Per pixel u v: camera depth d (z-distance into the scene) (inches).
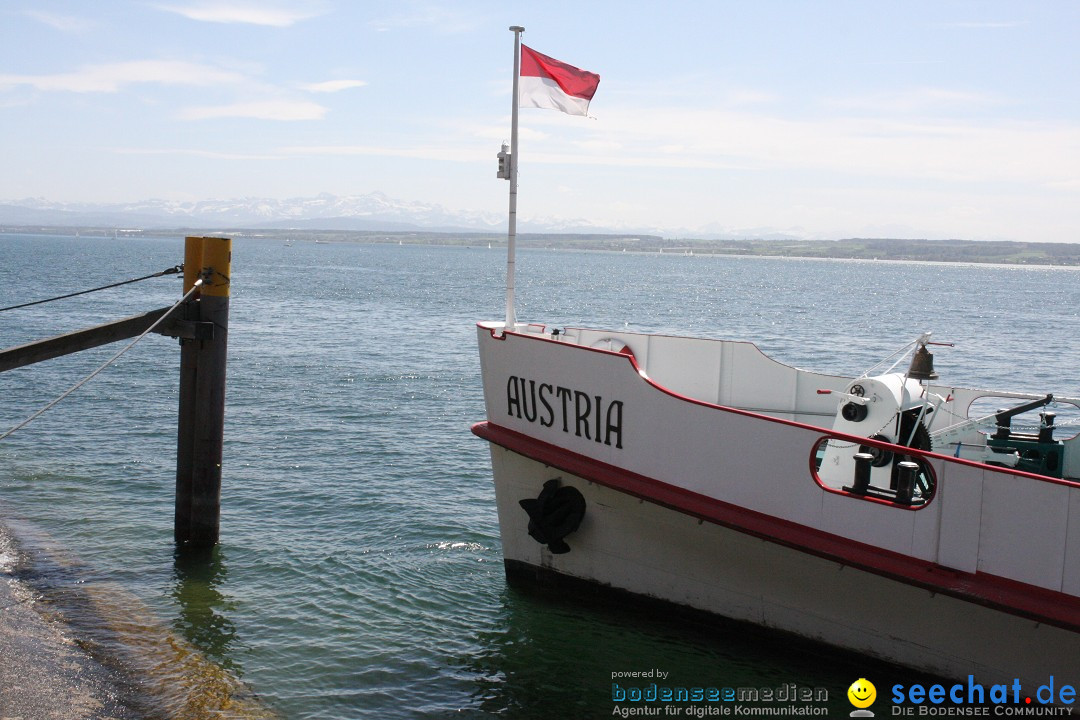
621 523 380.2
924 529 313.1
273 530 528.4
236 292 2920.8
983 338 2110.0
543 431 399.5
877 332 2233.0
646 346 476.4
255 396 984.9
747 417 342.6
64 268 4126.5
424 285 3932.1
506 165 437.1
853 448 375.2
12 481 604.1
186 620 400.2
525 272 6264.8
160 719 315.6
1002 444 414.3
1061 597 291.4
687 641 374.6
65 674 340.5
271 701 336.5
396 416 900.0
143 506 561.0
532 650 384.5
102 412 842.8
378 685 353.7
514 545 422.9
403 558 490.9
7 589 419.5
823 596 338.0
